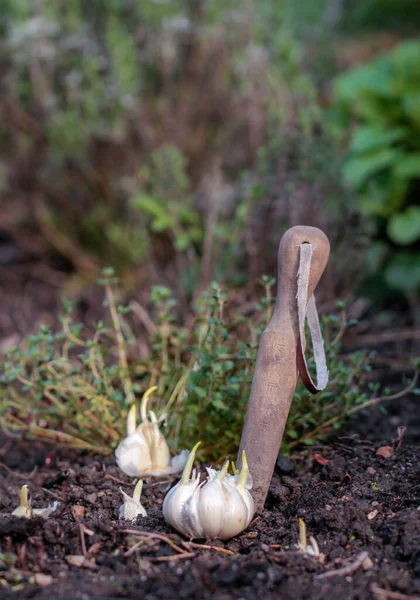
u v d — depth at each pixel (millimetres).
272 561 626
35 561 636
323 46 1595
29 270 1482
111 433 812
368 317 1226
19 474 807
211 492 639
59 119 1278
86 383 810
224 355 783
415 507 694
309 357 792
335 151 1142
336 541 650
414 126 1283
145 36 1312
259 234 1115
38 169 1403
